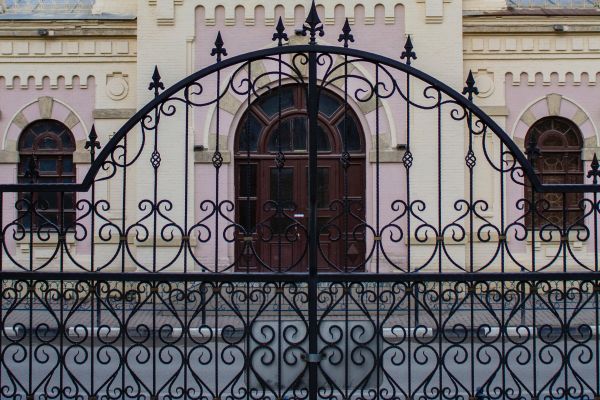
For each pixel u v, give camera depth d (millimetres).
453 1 13445
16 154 14383
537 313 11281
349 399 5297
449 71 13438
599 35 14211
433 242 13125
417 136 13312
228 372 8453
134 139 13805
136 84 14258
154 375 5301
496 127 5449
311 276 5363
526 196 13922
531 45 14203
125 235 5387
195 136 13320
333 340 5430
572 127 14367
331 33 13461
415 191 13273
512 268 13633
